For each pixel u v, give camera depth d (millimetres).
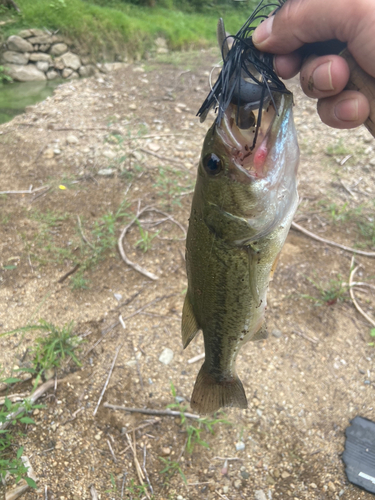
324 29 176
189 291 257
